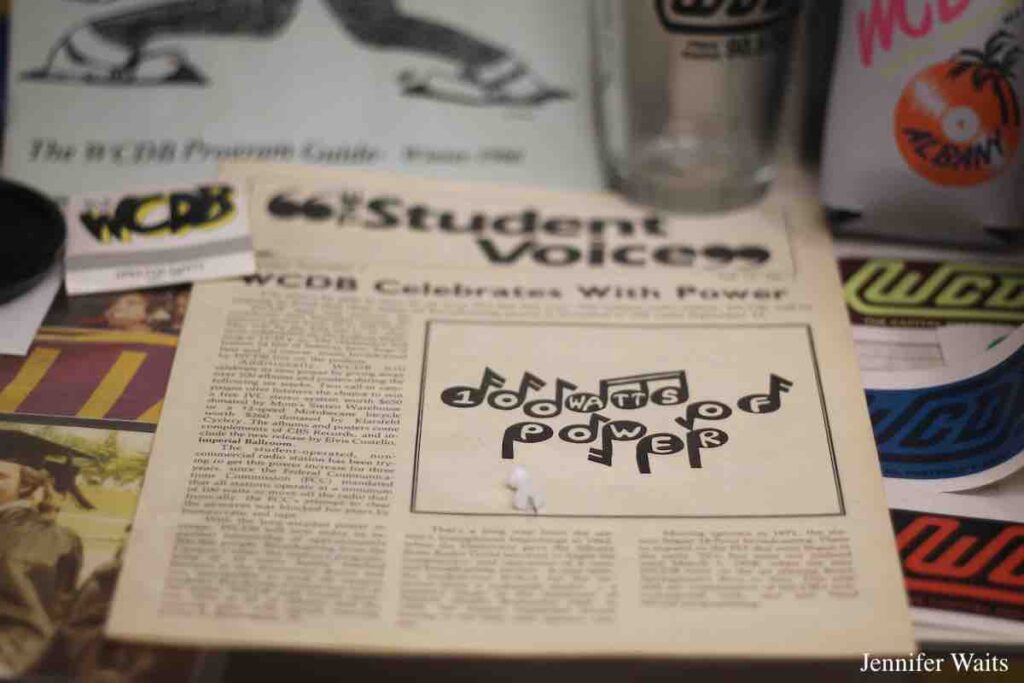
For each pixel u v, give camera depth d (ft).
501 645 1.28
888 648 1.29
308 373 1.60
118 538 1.39
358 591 1.33
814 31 1.88
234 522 1.40
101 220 1.81
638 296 1.73
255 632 1.29
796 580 1.35
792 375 1.60
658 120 1.85
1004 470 1.48
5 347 1.62
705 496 1.45
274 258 1.77
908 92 1.66
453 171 1.93
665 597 1.33
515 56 2.03
